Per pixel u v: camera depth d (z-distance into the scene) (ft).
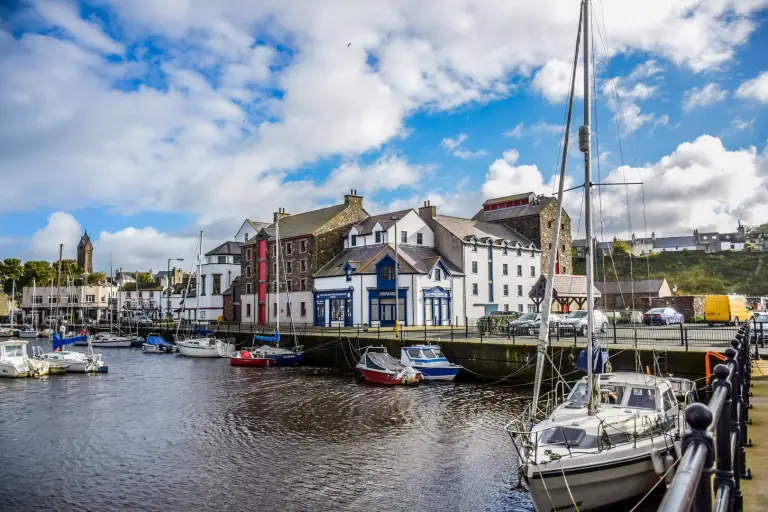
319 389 99.55
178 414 79.46
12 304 338.54
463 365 108.27
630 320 156.35
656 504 39.24
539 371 46.32
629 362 83.97
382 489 47.80
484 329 133.08
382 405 83.10
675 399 46.34
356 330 163.73
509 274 207.51
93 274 477.77
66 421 75.66
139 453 59.77
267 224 273.33
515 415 74.18
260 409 82.02
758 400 42.63
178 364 145.69
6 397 95.04
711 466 8.32
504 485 48.16
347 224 214.48
